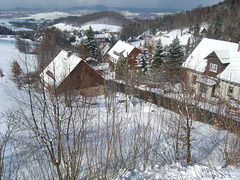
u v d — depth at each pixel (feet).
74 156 25.67
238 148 29.55
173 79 41.63
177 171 29.50
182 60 106.52
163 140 38.73
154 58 111.96
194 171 28.73
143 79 90.63
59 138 25.18
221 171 27.63
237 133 29.30
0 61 126.21
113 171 28.55
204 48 94.79
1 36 288.51
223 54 78.38
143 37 324.19
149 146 33.30
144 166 31.32
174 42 105.09
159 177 28.32
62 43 137.49
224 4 289.74
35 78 32.14
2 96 64.95
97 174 26.45
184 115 33.06
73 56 71.36
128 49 139.23
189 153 30.53
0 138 37.17
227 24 195.52
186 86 32.19
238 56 78.54
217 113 39.93
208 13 305.32
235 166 28.86
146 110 62.08
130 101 70.64
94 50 145.18
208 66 82.38
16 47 160.76
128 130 40.57
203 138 39.04
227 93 68.28
